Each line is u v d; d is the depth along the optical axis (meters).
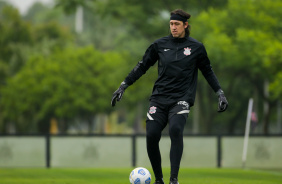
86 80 165.75
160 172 22.47
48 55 180.88
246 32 96.25
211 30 103.06
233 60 101.69
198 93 122.88
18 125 182.25
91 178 40.84
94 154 65.69
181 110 21.47
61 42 190.62
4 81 177.50
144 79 128.75
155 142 21.84
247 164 65.69
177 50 22.02
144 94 149.38
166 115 21.95
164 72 21.97
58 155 65.38
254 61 97.69
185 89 21.84
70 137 65.50
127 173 48.56
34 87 164.50
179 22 21.94
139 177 22.97
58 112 164.12
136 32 178.38
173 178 21.08
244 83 138.62
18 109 166.88
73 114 166.75
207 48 96.62
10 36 178.00
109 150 65.75
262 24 100.62
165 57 22.03
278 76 85.00
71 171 52.28
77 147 65.62
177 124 21.25
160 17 125.75
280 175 43.81
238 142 65.75
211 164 65.62
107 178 40.81
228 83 128.88
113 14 126.81
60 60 169.38
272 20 98.38
